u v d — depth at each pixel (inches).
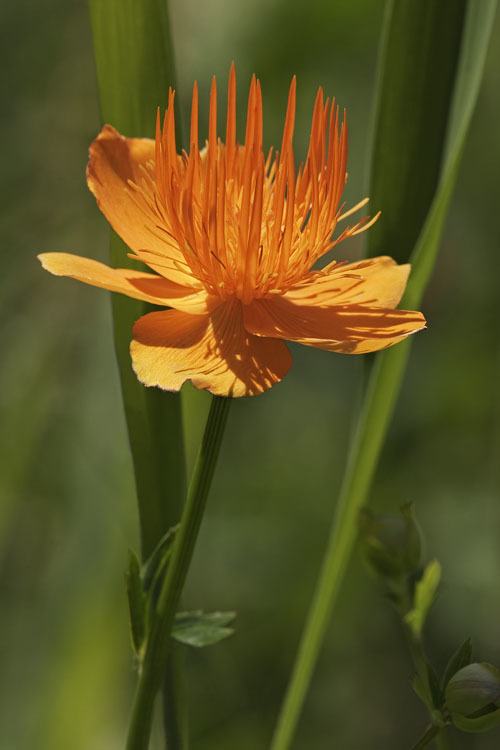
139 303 14.3
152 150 14.3
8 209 24.1
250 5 24.6
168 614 13.4
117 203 14.0
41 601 18.8
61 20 24.9
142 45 14.5
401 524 14.4
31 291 22.8
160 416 14.3
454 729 25.1
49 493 21.2
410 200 14.8
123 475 17.4
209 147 13.5
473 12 14.5
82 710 17.2
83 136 24.7
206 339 13.5
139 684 13.5
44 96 24.9
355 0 24.5
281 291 13.7
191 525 13.3
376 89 14.8
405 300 14.6
